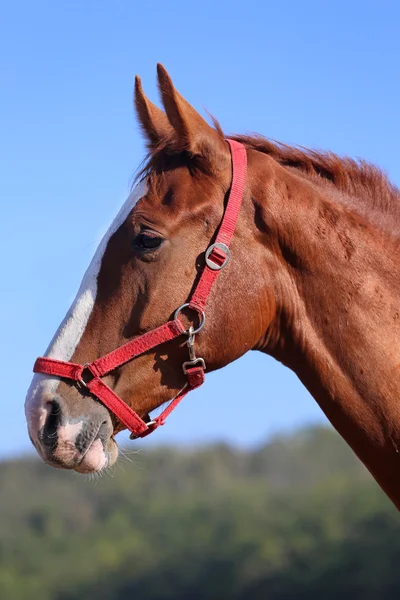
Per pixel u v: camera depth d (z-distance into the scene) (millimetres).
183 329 4434
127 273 4449
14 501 53031
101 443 4406
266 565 35906
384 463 4438
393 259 4547
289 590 34312
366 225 4605
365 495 38156
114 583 41156
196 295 4449
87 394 4426
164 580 39562
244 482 58812
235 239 4523
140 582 39969
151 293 4422
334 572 33719
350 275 4508
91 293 4484
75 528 50000
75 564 43656
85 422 4379
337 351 4488
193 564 39312
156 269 4430
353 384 4453
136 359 4449
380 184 4723
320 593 33688
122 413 4438
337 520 36906
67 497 53406
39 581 42750
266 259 4570
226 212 4504
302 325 4555
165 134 4645
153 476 58562
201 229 4496
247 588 36062
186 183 4531
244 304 4516
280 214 4551
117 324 4438
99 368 4398
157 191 4520
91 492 54156
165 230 4445
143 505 51594
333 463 62844
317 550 35312
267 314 4578
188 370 4492
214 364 4555
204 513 45344
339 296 4504
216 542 41062
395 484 4441
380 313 4473
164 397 4531
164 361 4492
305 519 38312
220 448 64062
